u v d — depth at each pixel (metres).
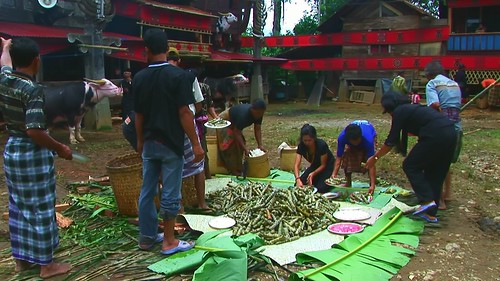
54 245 3.79
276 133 11.64
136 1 13.44
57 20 13.09
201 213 5.15
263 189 5.34
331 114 16.56
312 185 5.75
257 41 19.17
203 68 17.27
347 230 4.49
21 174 3.59
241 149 6.68
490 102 16.50
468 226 4.83
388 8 19.95
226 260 3.60
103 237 4.46
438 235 4.58
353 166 5.83
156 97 3.79
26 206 3.63
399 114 4.96
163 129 3.81
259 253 3.98
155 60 3.89
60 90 9.71
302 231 4.48
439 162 4.88
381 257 3.92
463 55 18.12
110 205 5.31
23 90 3.47
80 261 3.97
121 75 15.20
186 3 17.31
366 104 20.58
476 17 18.91
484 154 8.55
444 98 5.43
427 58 18.78
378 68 19.84
